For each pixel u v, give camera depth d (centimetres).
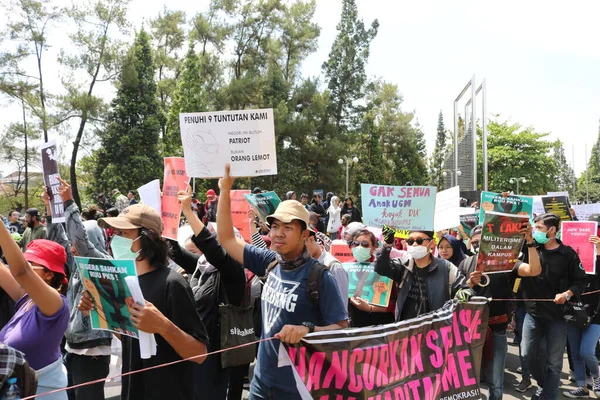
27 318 331
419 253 506
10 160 3919
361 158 5997
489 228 499
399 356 388
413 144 6794
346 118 5278
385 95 6725
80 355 472
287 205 350
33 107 3662
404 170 6600
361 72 5278
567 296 582
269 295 361
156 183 554
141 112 4175
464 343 452
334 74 5256
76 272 483
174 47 5541
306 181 4806
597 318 657
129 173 4038
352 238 630
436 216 892
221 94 4609
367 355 358
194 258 528
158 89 5281
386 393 371
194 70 4491
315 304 340
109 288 302
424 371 407
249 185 4656
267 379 350
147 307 288
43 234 990
